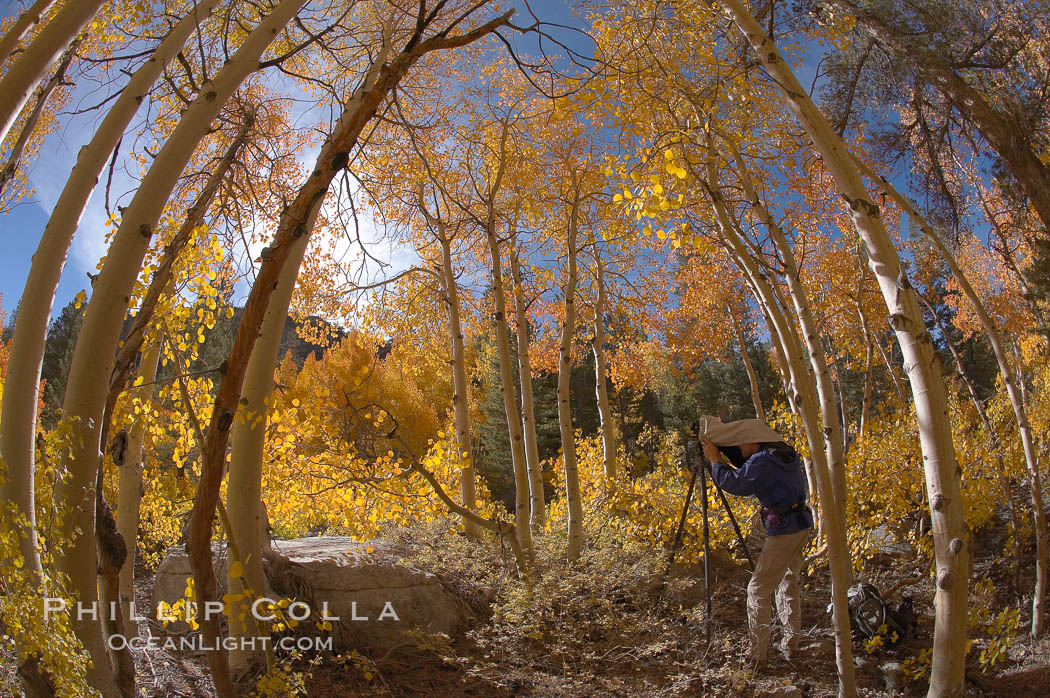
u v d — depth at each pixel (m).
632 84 5.18
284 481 5.32
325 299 7.78
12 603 2.38
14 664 3.08
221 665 2.89
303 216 2.72
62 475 2.75
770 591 4.84
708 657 4.90
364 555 5.33
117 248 3.04
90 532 2.91
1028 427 5.54
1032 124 6.94
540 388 25.62
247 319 2.70
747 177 5.29
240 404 4.31
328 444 5.16
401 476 5.04
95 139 3.29
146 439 5.83
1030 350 12.84
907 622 5.15
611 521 7.53
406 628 4.88
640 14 5.45
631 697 4.30
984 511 6.23
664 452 17.64
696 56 5.77
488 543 7.10
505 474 24.47
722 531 6.82
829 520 4.07
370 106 2.81
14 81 2.91
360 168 6.53
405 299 8.89
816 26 6.91
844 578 4.02
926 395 3.14
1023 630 5.38
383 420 5.23
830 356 11.05
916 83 7.29
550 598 5.12
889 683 4.55
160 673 4.27
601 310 10.30
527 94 8.63
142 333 3.53
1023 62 7.19
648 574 6.01
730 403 27.52
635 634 5.16
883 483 6.71
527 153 8.35
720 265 11.94
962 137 7.97
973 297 5.51
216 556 4.91
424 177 7.07
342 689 4.16
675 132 4.21
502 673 4.55
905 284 3.24
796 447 6.82
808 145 6.82
